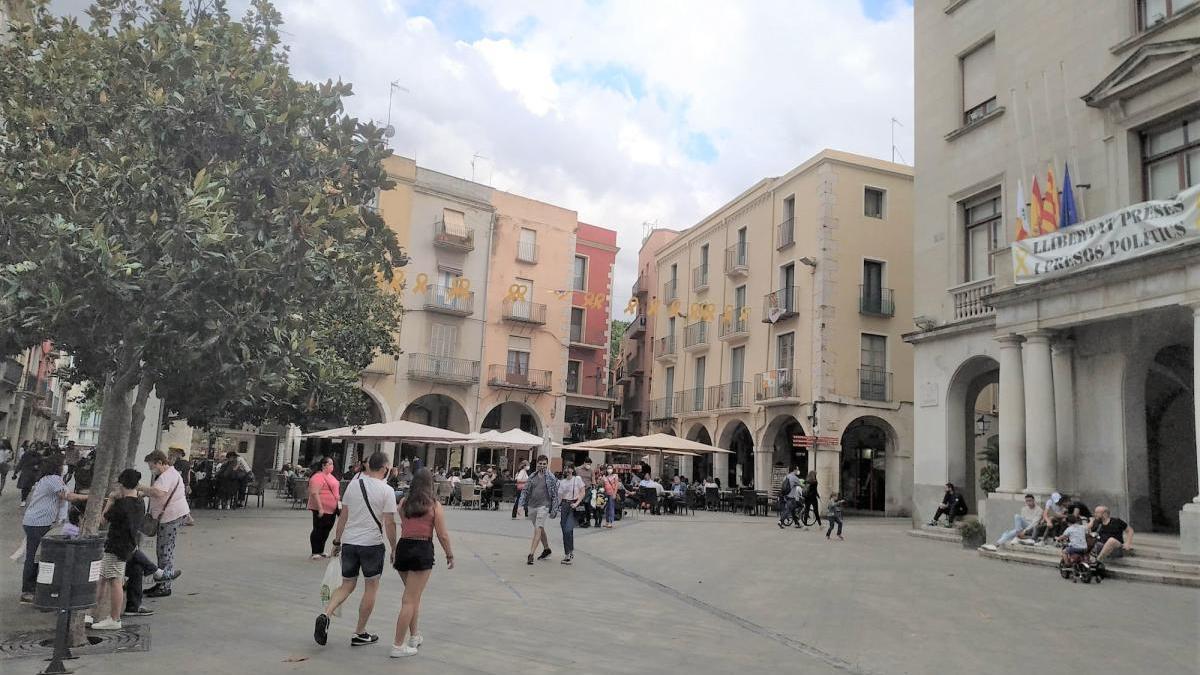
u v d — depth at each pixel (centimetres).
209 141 849
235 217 797
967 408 1922
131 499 727
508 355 3941
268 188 881
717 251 3847
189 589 920
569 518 1287
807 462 3219
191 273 696
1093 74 1575
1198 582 1062
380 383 3544
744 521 2481
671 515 2678
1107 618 859
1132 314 1323
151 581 924
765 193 3441
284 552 1291
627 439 2888
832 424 2911
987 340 1780
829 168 3059
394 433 2559
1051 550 1316
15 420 3231
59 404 4772
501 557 1329
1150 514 1427
